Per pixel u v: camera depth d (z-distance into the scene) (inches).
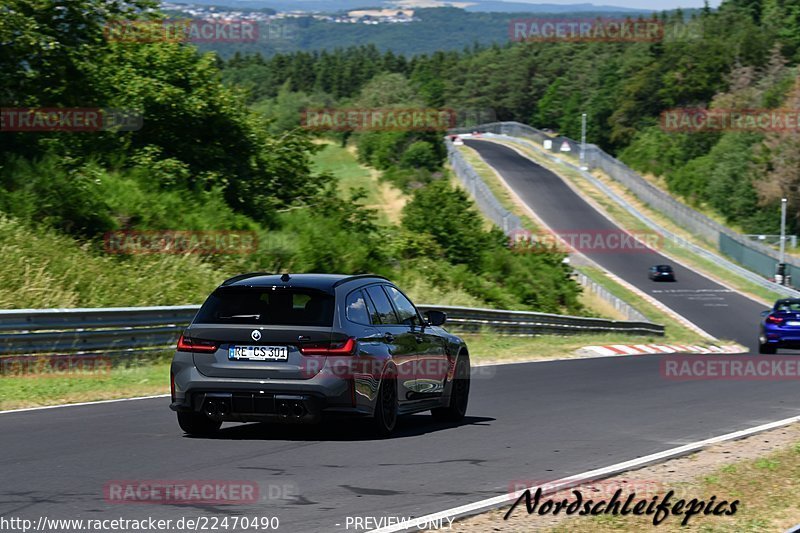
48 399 1161.4
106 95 2795.3
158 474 720.3
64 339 1478.8
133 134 2994.6
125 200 2564.0
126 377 1429.6
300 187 3496.6
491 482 717.3
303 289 890.7
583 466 797.9
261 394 861.2
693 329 5073.8
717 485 718.5
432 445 887.7
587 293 5516.7
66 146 2751.0
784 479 747.4
